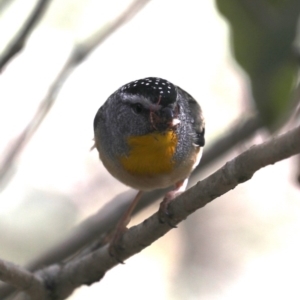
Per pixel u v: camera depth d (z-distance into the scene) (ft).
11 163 27.22
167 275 43.27
